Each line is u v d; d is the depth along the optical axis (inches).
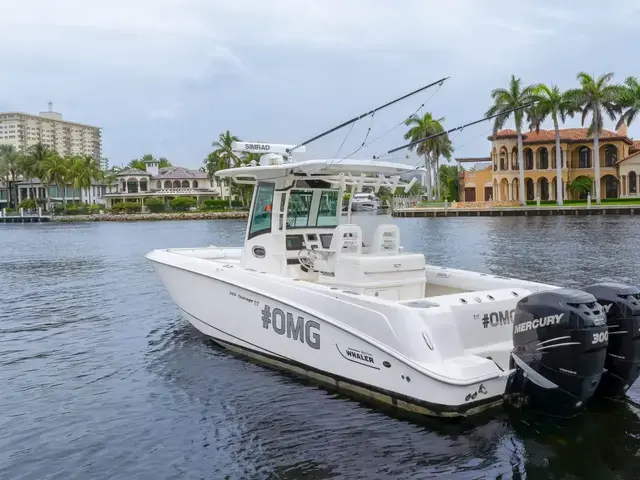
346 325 276.4
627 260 805.2
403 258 305.6
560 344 225.0
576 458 223.1
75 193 4879.4
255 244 358.6
